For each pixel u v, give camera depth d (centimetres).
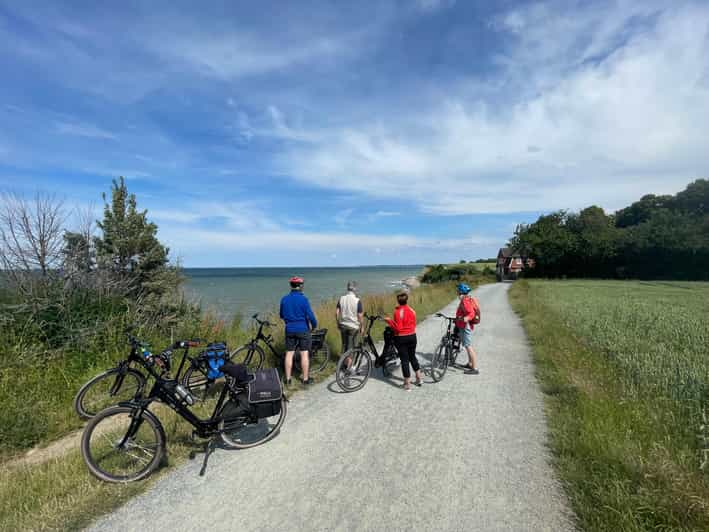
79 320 655
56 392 515
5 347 546
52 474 331
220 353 446
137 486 312
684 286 4069
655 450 336
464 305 683
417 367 591
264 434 413
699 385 515
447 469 337
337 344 827
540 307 1670
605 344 846
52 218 696
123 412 338
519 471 334
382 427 433
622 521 254
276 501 289
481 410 488
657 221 6134
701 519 252
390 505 283
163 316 873
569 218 7644
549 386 580
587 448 358
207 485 313
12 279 638
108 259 853
